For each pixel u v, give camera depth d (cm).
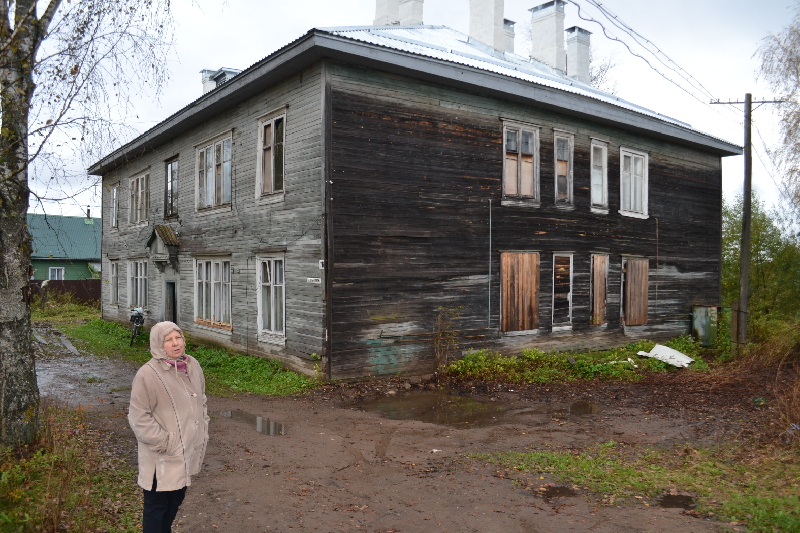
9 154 600
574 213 1546
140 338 1823
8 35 604
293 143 1205
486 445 757
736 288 2244
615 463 670
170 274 1822
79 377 1178
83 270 3781
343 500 548
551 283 1494
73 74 584
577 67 2181
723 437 774
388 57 1126
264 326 1346
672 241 1831
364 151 1152
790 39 1471
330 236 1105
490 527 486
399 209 1204
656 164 1783
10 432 602
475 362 1288
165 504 370
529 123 1441
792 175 1469
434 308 1261
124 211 2245
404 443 762
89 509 480
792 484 565
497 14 1858
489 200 1358
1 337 605
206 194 1614
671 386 1178
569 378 1262
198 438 385
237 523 488
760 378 1162
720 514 504
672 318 1823
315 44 1033
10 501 487
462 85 1277
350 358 1138
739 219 2266
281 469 639
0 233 604
